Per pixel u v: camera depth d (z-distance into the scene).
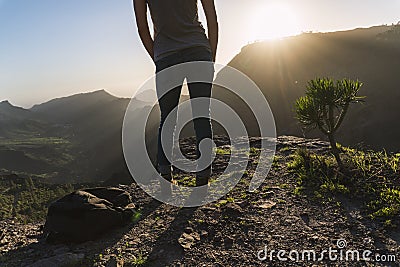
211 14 3.30
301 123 3.89
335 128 3.69
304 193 3.19
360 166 3.54
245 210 2.95
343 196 3.02
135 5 3.35
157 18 3.19
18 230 3.31
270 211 2.88
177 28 3.15
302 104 3.83
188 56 3.17
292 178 3.64
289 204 2.99
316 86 3.77
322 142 5.15
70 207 2.75
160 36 3.21
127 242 2.59
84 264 2.30
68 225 2.71
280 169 4.01
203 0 3.27
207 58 3.22
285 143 5.31
